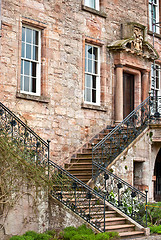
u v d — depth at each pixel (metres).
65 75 17.27
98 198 14.34
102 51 19.08
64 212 12.98
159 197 21.05
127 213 14.38
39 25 16.42
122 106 19.36
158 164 21.20
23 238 11.58
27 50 16.28
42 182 12.88
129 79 20.72
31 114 15.80
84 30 18.27
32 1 16.23
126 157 16.58
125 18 20.39
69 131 17.19
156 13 22.78
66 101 17.19
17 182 12.37
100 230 12.61
